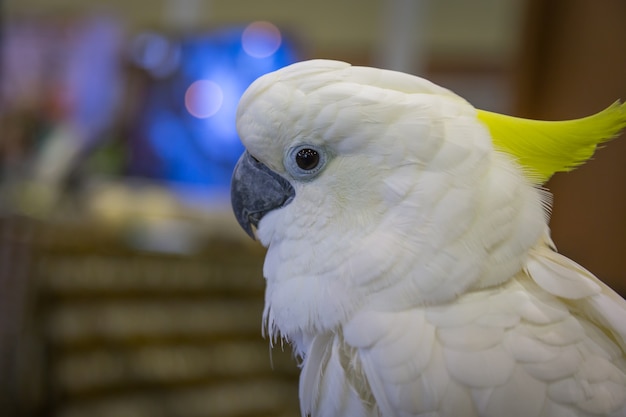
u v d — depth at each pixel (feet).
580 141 4.13
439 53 17.83
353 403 4.18
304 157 4.23
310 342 4.44
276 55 11.07
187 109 11.39
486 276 3.93
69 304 9.09
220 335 10.15
